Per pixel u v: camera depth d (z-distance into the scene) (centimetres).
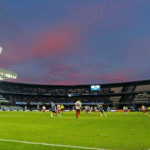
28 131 1020
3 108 7662
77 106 2342
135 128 1170
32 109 8638
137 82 8888
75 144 663
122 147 619
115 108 8775
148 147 621
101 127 1233
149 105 7912
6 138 771
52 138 791
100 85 9956
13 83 9300
